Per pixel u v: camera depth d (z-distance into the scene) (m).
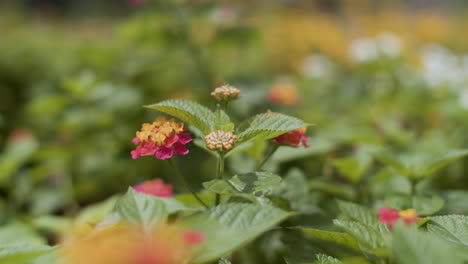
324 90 1.39
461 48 2.04
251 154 0.64
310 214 0.62
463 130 0.94
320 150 0.70
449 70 1.20
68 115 1.05
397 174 0.67
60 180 1.08
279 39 2.00
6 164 0.89
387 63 1.22
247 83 1.09
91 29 2.45
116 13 3.38
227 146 0.55
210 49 1.19
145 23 1.10
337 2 2.39
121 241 0.47
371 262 0.54
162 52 1.26
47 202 0.98
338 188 0.67
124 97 1.08
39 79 1.52
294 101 1.00
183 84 1.24
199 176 0.98
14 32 1.78
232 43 1.14
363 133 0.78
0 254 0.51
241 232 0.50
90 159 1.03
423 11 3.06
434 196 0.60
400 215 0.56
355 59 1.37
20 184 0.97
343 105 1.29
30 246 0.52
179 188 0.91
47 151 1.02
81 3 3.66
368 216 0.58
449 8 3.04
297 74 1.87
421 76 1.18
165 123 0.57
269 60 1.89
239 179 0.55
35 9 2.91
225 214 0.51
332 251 0.58
